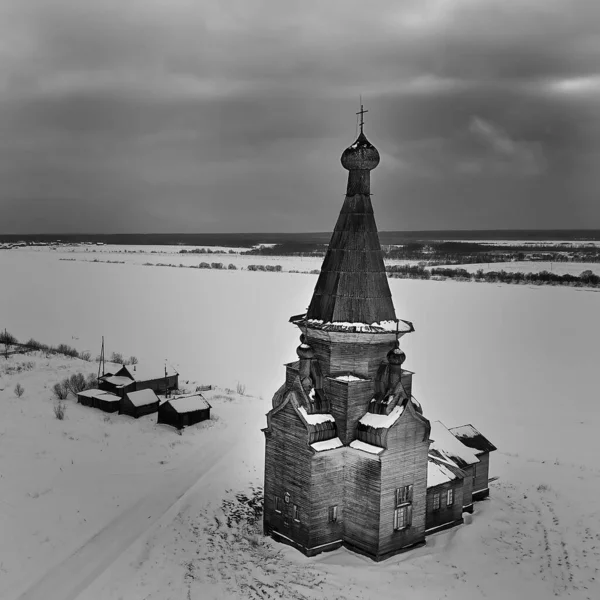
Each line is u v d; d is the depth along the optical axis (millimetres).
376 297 31875
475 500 40250
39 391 64812
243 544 33469
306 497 31328
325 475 31438
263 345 101562
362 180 32438
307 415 31328
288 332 112812
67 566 30766
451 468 35781
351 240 32094
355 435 31734
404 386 33281
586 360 90938
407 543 32406
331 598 27938
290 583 29125
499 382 78875
